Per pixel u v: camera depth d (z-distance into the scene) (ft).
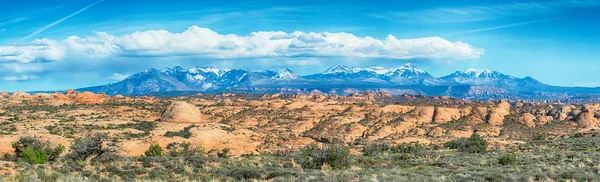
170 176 123.34
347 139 436.76
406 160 202.49
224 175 124.26
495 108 592.60
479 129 496.64
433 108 572.10
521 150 272.31
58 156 181.47
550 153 212.43
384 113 558.97
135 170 131.75
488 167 148.66
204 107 602.03
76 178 107.34
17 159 161.17
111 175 122.11
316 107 586.04
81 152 163.43
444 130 488.02
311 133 469.98
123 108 506.07
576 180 103.91
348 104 612.70
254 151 296.10
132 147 249.34
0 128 310.04
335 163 160.86
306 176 115.34
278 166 165.68
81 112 451.94
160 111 505.25
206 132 308.40
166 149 257.96
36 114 419.33
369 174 121.29
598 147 243.60
